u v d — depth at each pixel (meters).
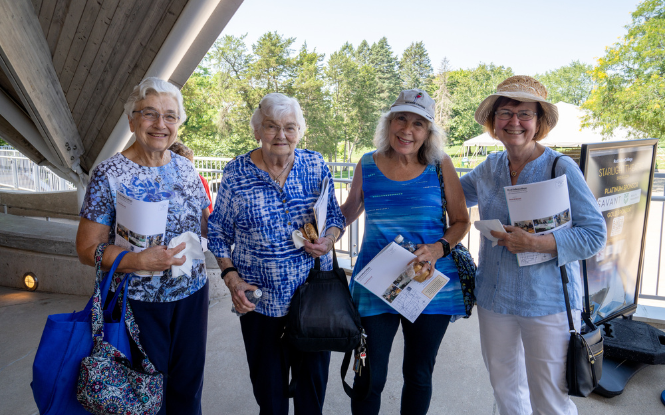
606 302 2.84
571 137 15.33
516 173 1.75
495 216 1.78
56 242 4.22
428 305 1.84
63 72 4.07
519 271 1.70
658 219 8.47
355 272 1.97
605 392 2.48
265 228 1.77
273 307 1.80
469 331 3.38
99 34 3.61
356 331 1.70
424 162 1.89
